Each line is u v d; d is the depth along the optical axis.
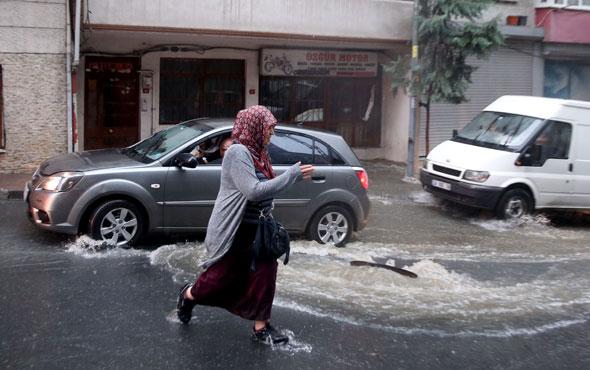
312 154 8.48
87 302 5.96
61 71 12.44
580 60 18.73
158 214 7.76
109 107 14.82
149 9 12.95
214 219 4.91
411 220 10.88
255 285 5.04
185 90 15.34
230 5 13.56
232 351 5.04
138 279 6.69
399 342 5.48
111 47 14.51
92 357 4.81
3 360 4.70
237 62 15.68
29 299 5.98
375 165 16.52
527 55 17.69
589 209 11.45
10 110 12.30
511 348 5.50
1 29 12.03
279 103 16.22
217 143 8.05
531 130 11.10
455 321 6.06
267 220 4.91
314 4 14.32
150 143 8.63
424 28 13.65
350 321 5.89
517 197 10.92
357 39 14.87
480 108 17.23
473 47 13.80
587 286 7.47
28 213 7.90
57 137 12.59
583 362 5.28
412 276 7.27
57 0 12.20
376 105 17.27
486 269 8.05
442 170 11.43
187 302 5.31
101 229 7.61
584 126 11.34
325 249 8.29
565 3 17.55
